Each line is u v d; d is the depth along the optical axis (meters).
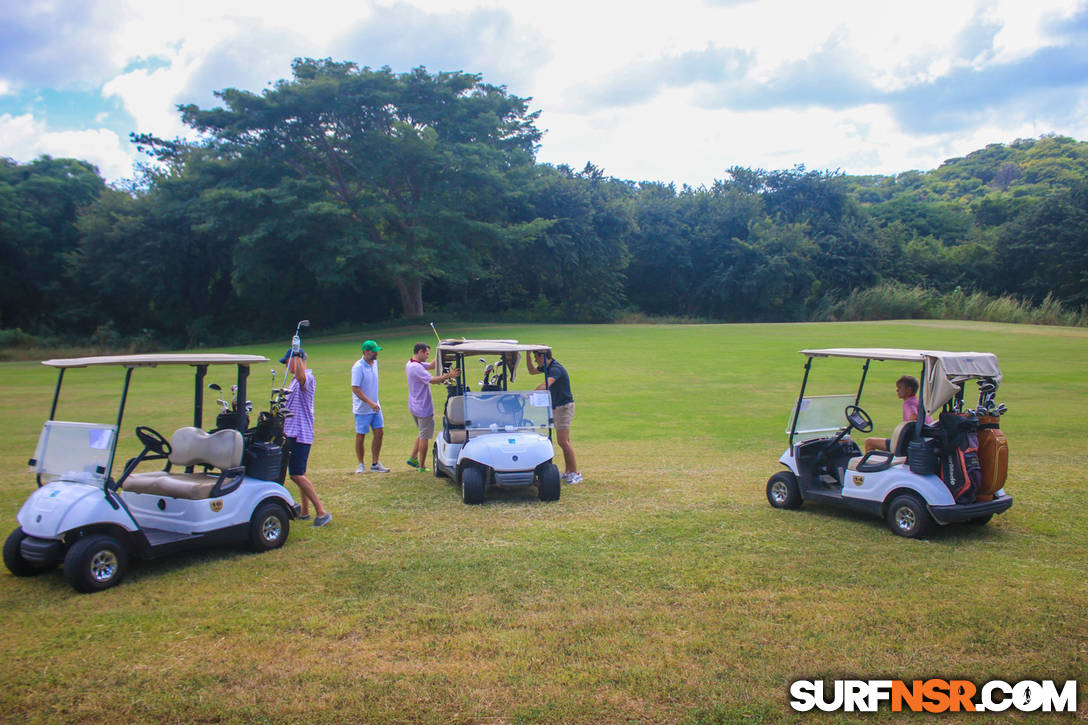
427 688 3.38
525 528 6.03
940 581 4.73
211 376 20.00
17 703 3.25
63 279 44.66
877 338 28.34
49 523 4.62
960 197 105.50
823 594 4.50
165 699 3.28
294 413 6.12
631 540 5.66
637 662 3.62
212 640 3.89
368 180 35.19
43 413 14.44
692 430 12.16
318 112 33.94
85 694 3.33
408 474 8.46
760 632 3.96
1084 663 3.62
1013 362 20.67
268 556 5.33
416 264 35.53
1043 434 11.03
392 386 17.53
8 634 3.96
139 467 8.62
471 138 37.06
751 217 53.56
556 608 4.30
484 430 7.55
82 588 4.57
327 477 8.27
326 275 33.94
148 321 45.50
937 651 3.74
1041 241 52.41
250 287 40.62
